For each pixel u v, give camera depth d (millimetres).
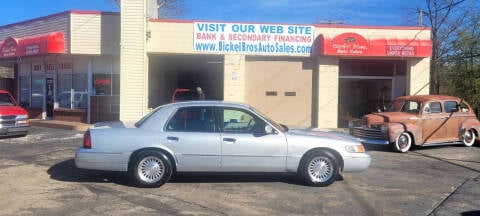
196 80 22297
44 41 19391
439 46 29469
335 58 19297
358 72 20203
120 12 18375
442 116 14867
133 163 8438
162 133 8492
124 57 18328
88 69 20438
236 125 8695
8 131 15422
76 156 8477
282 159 8641
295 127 9859
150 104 21078
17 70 24297
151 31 18922
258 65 19438
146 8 18609
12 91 25125
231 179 9258
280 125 9406
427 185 9227
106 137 8430
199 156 8492
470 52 24609
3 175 9508
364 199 7949
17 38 22078
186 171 8586
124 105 18406
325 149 8781
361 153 8914
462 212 7285
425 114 14594
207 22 19016
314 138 8766
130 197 7812
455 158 13039
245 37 19109
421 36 19266
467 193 8562
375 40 18812
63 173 9703
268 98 19484
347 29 19250
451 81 26516
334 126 19422
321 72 19250
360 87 20234
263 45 19172
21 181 8969
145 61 18562
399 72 20344
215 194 8086
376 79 20297
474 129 15586
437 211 7316
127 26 18281
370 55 18766
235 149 8531
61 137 15984
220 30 19047
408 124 14148
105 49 19438
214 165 8547
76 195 7918
